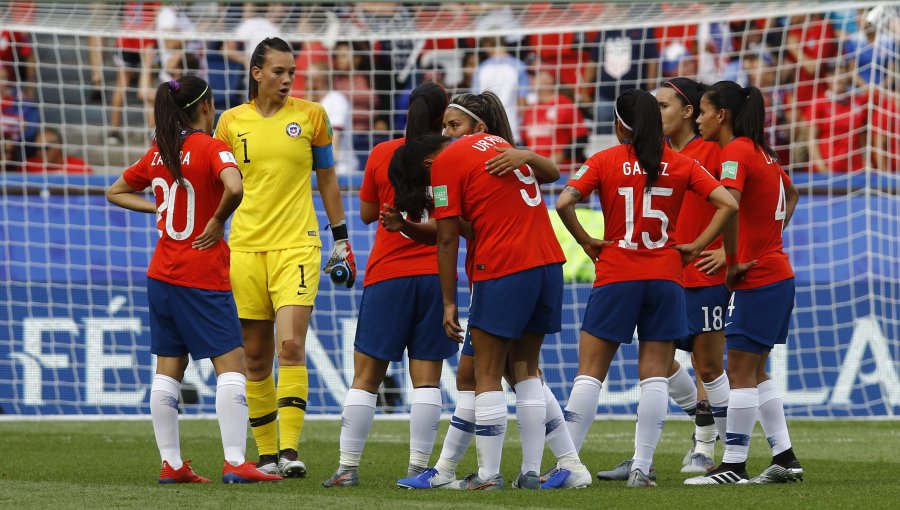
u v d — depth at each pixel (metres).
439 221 17.80
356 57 51.88
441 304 19.14
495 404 17.88
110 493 17.14
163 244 19.09
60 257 42.88
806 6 37.97
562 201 18.36
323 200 22.36
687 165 18.39
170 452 19.14
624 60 52.62
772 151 19.94
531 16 42.56
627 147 18.47
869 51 51.41
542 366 40.25
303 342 21.31
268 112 21.70
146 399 38.75
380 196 19.64
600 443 30.48
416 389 19.33
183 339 19.14
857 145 50.47
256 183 21.44
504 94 52.91
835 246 44.12
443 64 53.03
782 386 39.00
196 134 19.09
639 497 16.56
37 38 51.38
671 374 23.42
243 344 19.56
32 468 22.84
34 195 44.59
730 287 19.78
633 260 18.27
